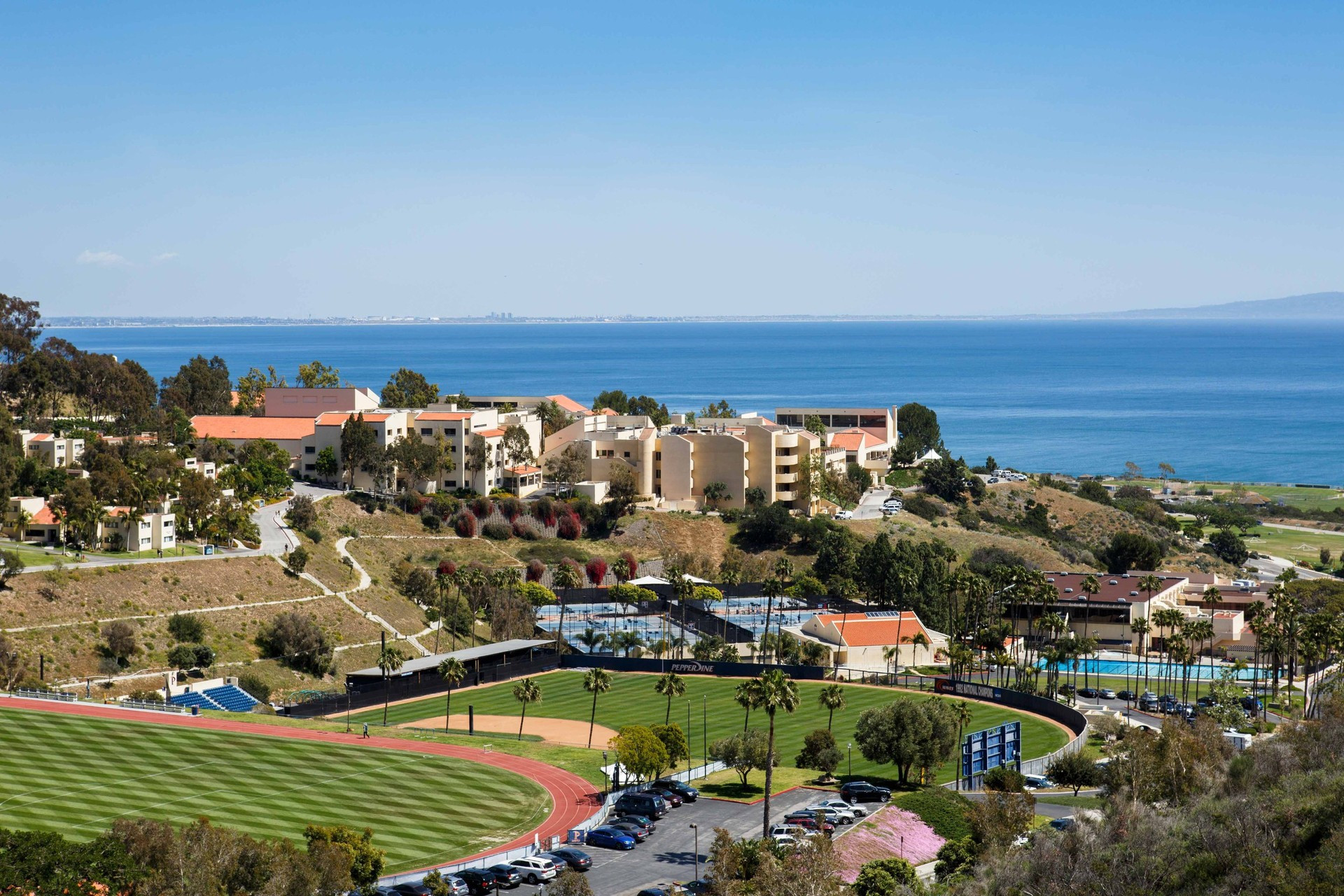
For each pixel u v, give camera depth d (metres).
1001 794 118.62
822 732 145.50
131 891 95.31
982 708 178.38
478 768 143.62
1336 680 182.38
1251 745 139.12
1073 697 185.62
